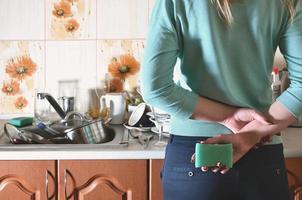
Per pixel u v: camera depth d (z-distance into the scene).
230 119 0.91
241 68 0.89
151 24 0.87
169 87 0.85
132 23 1.80
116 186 1.33
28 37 1.80
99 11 1.80
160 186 1.31
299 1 0.88
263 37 0.87
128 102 1.81
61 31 1.81
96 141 1.50
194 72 0.89
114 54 1.82
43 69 1.82
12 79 1.82
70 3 1.79
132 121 1.64
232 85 0.89
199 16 0.84
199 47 0.86
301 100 0.88
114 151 1.30
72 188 1.32
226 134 0.91
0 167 1.31
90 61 1.82
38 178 1.32
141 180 1.32
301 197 1.31
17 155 1.30
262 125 0.91
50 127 1.58
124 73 1.83
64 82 1.83
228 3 0.82
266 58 0.91
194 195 0.94
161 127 1.46
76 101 1.84
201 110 0.88
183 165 0.95
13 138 1.47
